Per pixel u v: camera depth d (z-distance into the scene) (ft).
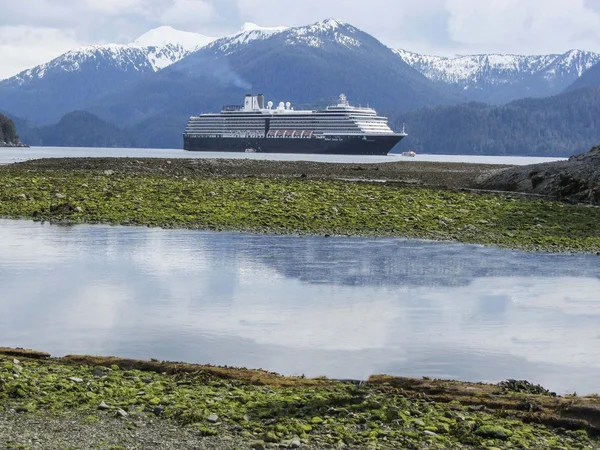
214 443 63.82
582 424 70.49
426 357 104.53
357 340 112.37
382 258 183.52
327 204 270.26
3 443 61.52
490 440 66.59
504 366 100.78
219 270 165.48
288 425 68.44
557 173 366.63
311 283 153.89
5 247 189.98
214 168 506.48
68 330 115.03
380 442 65.57
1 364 84.17
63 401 73.05
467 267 174.09
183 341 109.91
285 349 107.04
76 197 277.23
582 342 112.98
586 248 203.51
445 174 513.45
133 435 64.95
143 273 160.45
